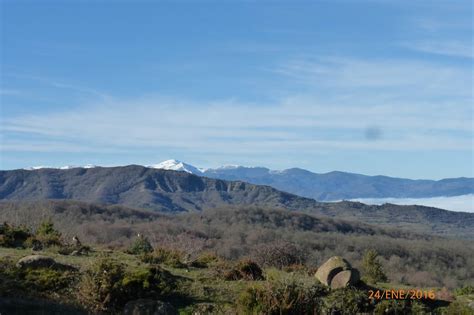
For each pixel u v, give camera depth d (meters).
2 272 16.28
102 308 14.90
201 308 15.55
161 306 14.10
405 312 16.56
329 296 16.69
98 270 15.80
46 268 16.84
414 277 52.88
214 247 56.50
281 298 14.55
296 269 22.91
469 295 20.78
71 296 15.40
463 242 104.38
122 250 26.62
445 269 65.25
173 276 18.25
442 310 17.36
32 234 25.22
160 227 71.38
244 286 18.00
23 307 13.48
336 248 70.81
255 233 74.12
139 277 16.39
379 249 72.19
